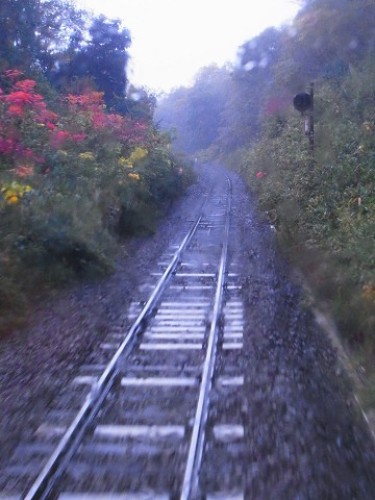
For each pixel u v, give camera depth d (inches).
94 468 213.3
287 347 351.9
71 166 709.9
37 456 222.8
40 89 1002.7
